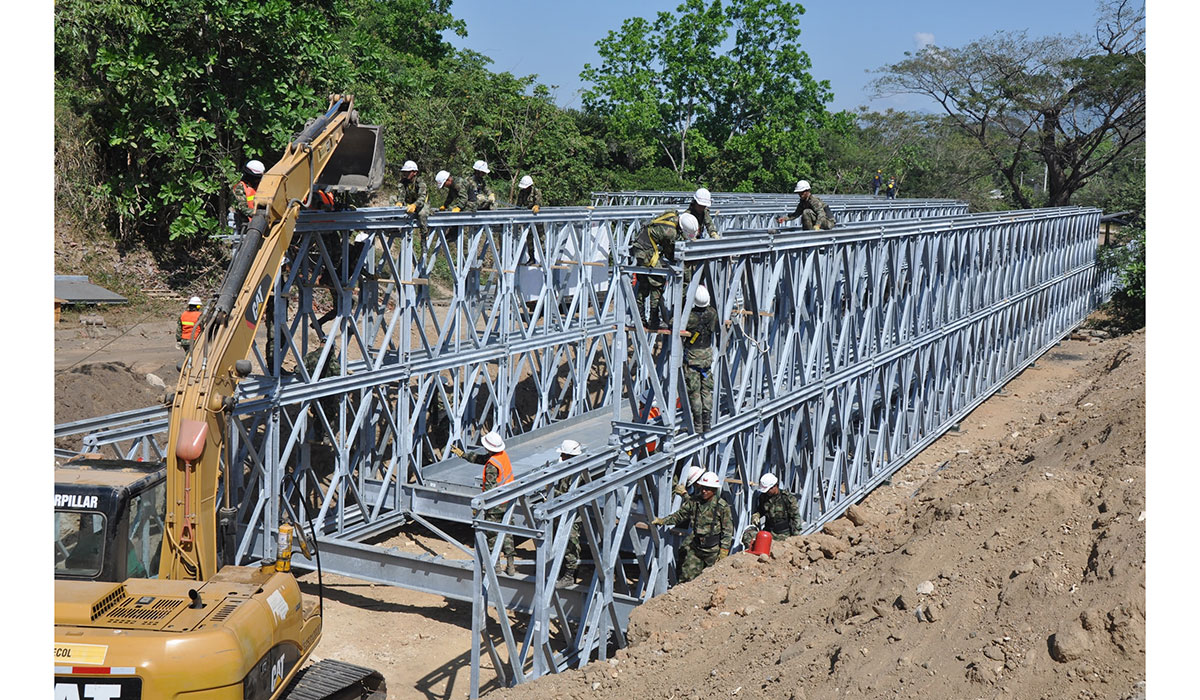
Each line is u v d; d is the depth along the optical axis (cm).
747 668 834
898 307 1883
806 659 786
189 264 2373
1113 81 5022
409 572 1155
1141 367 1845
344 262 1323
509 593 1069
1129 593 642
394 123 3256
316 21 2347
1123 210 5169
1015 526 802
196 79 2230
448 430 1814
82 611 652
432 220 1466
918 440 2080
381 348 1402
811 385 1450
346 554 1199
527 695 885
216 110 2259
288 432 1466
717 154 5494
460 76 3706
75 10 2103
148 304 2209
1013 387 2814
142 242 2356
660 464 1089
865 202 3425
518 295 1777
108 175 2344
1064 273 3550
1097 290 4306
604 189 4412
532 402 2112
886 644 741
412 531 1523
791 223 2470
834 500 1638
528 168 3750
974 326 2420
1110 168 6288
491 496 908
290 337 1255
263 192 973
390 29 4222
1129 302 3838
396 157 3312
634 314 1110
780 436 1401
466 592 1116
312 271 1422
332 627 1201
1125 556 680
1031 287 3053
